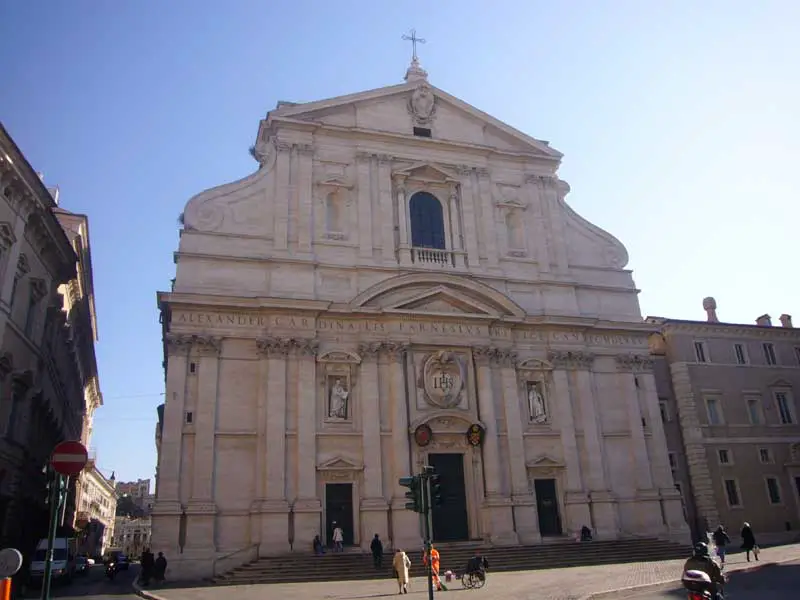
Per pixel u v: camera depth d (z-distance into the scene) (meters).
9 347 27.56
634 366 38.72
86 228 40.31
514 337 36.84
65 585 31.19
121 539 125.44
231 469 30.23
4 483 28.36
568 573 26.23
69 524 46.66
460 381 34.66
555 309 38.25
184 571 28.05
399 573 22.03
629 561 31.30
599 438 36.44
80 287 42.12
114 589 28.00
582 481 35.28
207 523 28.95
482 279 37.31
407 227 37.03
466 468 33.72
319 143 37.22
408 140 38.53
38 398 32.28
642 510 35.62
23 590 25.97
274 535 29.38
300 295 33.75
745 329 45.19
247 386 31.66
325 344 33.31
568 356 37.19
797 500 42.22
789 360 46.06
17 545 30.50
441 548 31.08
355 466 31.62
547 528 34.19
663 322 43.78
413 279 35.12
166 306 32.41
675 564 28.77
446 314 35.03
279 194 35.34
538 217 40.19
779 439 43.38
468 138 40.41
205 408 30.48
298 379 32.09
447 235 38.12
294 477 30.77
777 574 23.36
